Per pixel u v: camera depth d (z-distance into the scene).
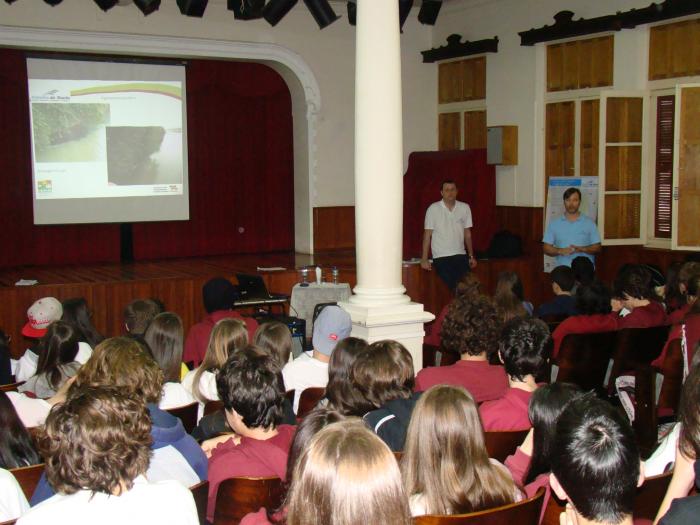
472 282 4.87
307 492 1.26
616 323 4.63
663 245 8.21
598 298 4.57
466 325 3.26
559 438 1.45
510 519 1.85
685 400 1.82
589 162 8.95
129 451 1.68
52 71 9.61
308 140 10.86
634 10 8.03
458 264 8.08
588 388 4.57
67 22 9.27
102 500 1.66
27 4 9.06
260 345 3.55
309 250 11.09
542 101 9.44
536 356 2.69
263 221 11.44
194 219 11.03
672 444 2.44
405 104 11.10
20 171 9.94
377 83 4.91
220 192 11.12
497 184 10.11
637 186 8.27
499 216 10.09
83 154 9.88
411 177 10.95
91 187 9.95
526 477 2.18
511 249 9.46
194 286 8.32
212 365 3.41
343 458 1.25
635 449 1.40
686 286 4.54
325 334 3.59
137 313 4.36
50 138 9.70
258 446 2.30
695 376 1.81
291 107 11.24
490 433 2.55
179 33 9.85
